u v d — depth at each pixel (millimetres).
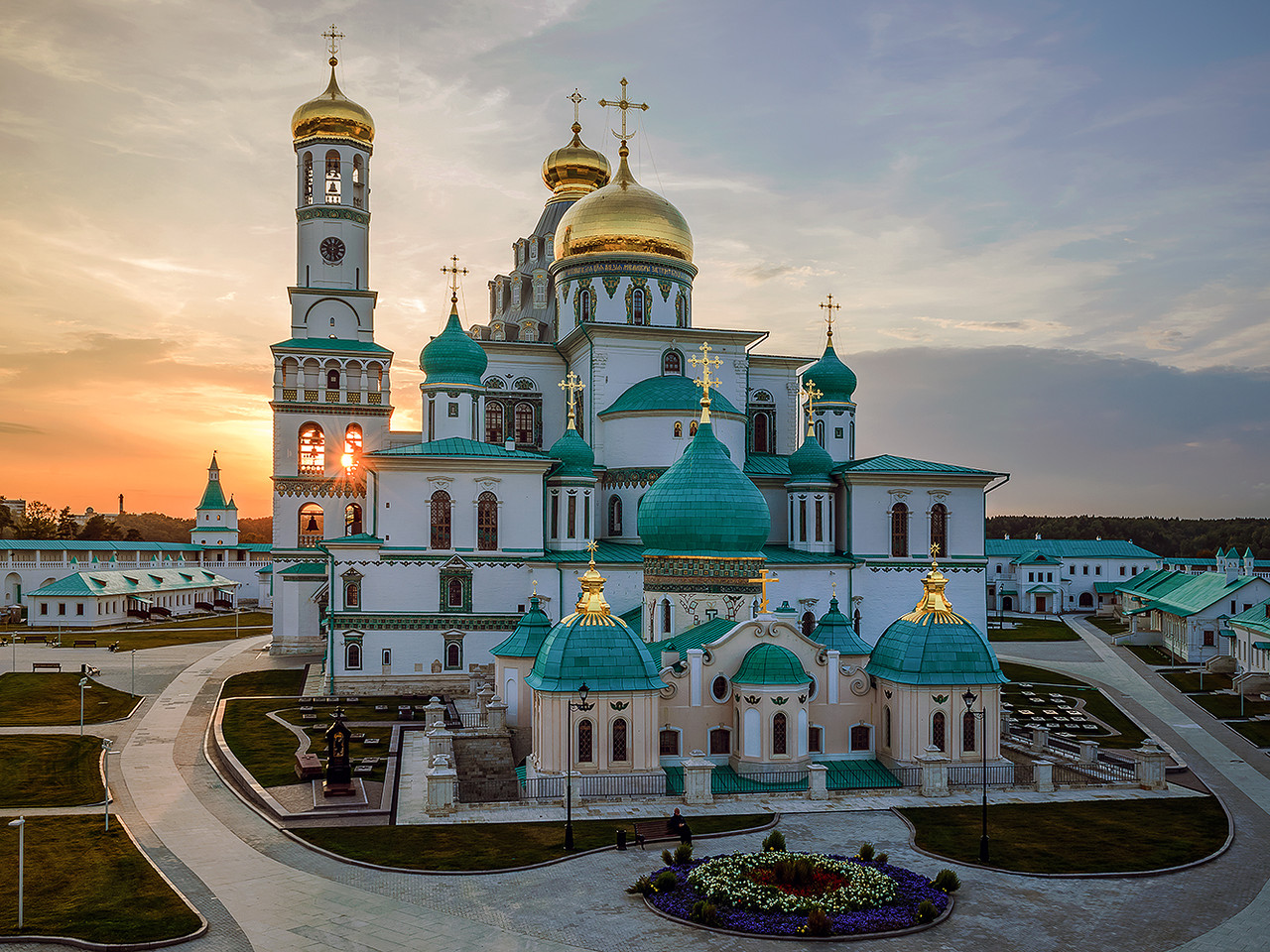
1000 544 176125
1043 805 49781
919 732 54750
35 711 70375
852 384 95500
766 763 54312
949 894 37219
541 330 109062
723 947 32625
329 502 98375
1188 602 112812
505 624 77625
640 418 84312
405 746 59750
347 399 98562
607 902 36062
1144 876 39938
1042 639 126562
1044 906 36656
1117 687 90188
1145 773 53844
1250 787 55469
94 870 38750
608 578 79000
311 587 98500
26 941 32219
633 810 47531
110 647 105500
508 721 63062
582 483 80938
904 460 89188
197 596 154750
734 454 86500
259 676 84438
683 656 57188
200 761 57438
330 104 100125
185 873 38781
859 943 33188
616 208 91875
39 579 143500
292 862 40062
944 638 55969
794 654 57438
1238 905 37094
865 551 84625
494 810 47406
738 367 92562
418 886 37562
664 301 92500
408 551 76875
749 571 61688
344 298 99625
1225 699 84750
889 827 45812
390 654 76312
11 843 42031
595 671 52219
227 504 189750
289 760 55500
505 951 32000
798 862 37031
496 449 80250
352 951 31859
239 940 32625
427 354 86875
